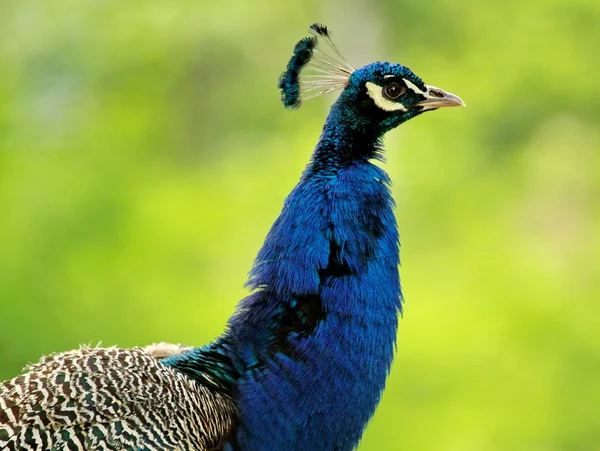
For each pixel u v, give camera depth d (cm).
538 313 1914
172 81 2533
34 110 2042
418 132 2542
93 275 1586
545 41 2952
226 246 1828
